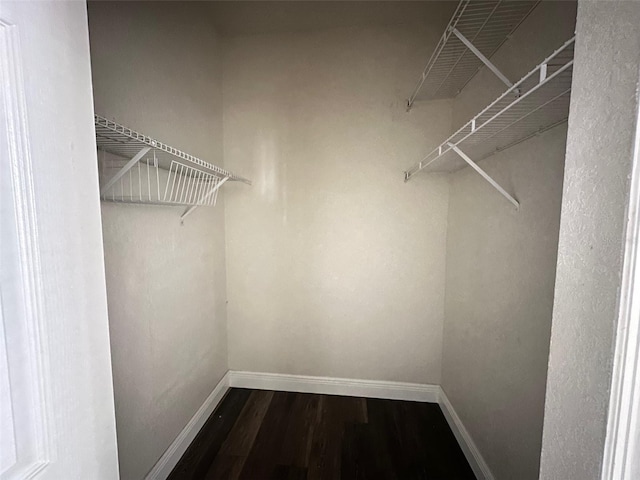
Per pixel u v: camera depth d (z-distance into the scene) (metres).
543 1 1.01
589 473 0.43
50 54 0.43
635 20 0.36
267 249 2.09
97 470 0.53
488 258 1.39
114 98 1.11
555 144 0.95
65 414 0.46
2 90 0.37
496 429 1.30
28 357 0.41
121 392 1.16
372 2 1.66
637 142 0.35
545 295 0.99
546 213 0.99
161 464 1.41
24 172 0.40
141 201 1.11
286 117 1.99
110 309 1.10
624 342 0.38
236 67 1.98
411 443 1.67
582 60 0.45
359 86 1.91
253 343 2.17
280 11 1.73
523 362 1.11
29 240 0.40
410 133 1.90
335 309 2.08
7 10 0.37
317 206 2.02
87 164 0.50
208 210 1.87
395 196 1.95
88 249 0.50
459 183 1.75
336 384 2.13
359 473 1.48
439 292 1.98
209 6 1.69
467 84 1.64
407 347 2.05
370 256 2.01
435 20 1.80
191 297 1.67
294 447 1.64
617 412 0.39
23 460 0.41
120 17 1.13
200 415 1.77
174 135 1.49
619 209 0.38
